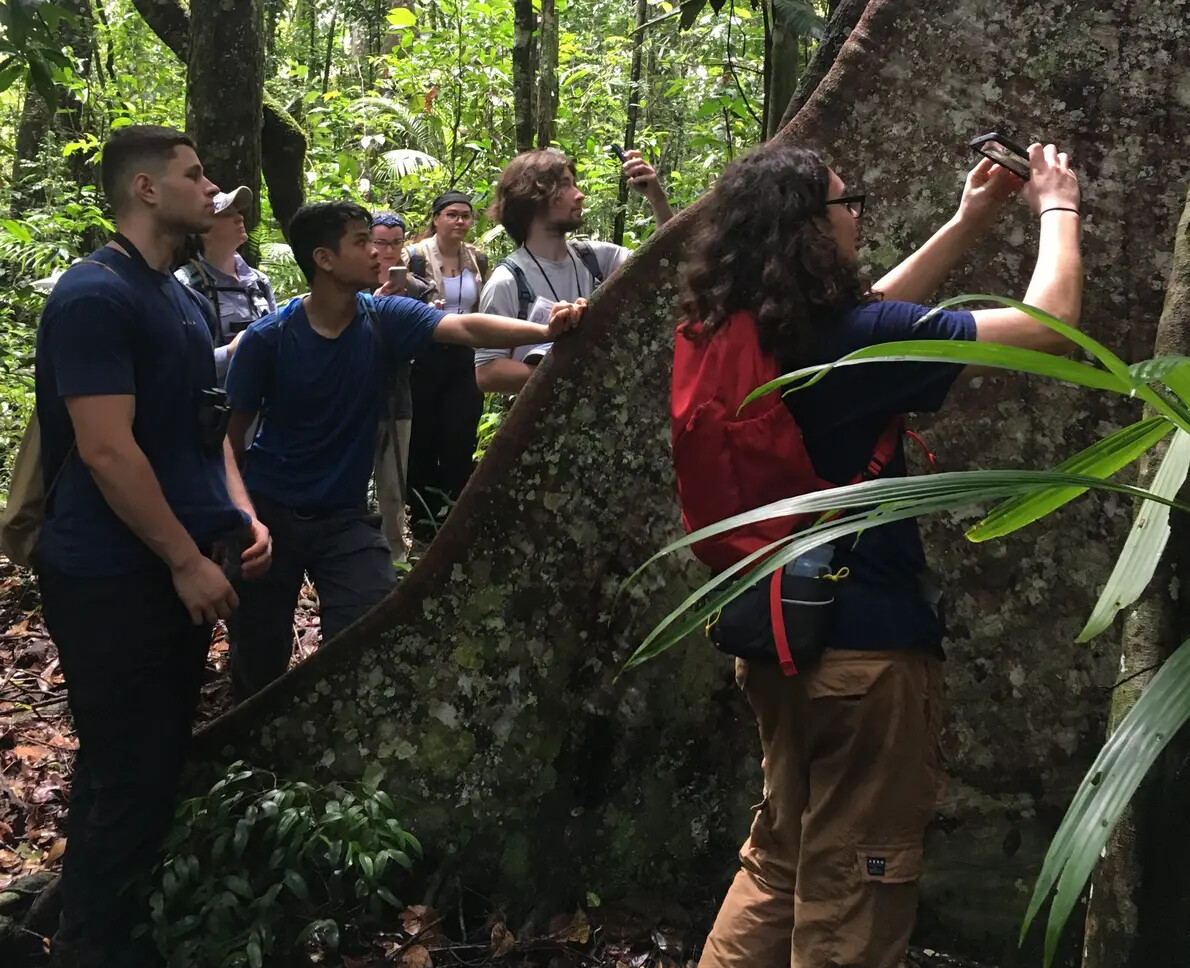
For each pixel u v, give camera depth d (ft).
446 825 8.17
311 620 13.33
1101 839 3.34
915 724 5.61
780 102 12.29
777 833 6.27
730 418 5.59
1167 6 7.31
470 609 8.12
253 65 16.12
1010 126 7.47
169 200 7.29
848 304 5.57
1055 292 5.50
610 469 8.02
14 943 7.89
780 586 5.53
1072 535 7.62
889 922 5.65
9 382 18.56
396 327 9.83
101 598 7.28
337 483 9.75
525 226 11.49
